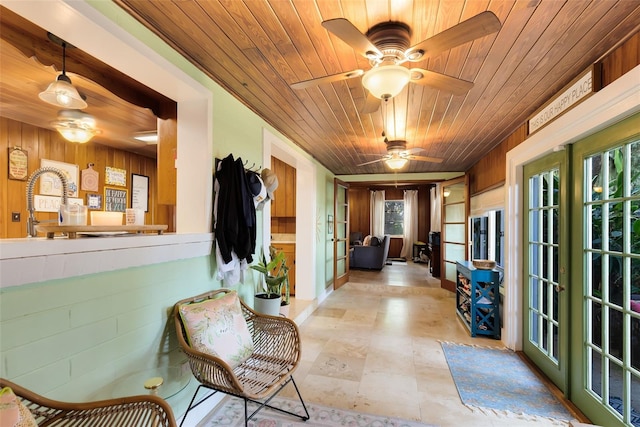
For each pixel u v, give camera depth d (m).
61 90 1.71
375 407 2.06
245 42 1.63
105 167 4.08
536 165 2.66
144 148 4.25
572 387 2.10
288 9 1.36
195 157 2.02
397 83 1.50
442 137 3.40
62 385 1.18
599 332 1.88
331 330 3.52
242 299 2.49
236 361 1.79
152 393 1.36
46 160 3.40
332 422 1.90
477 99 2.33
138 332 1.53
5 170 3.04
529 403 2.11
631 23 1.42
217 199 2.06
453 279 5.43
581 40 1.56
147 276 1.58
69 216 1.27
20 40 1.52
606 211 1.82
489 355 2.86
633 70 1.48
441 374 2.50
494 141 3.53
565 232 2.17
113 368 1.39
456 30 1.16
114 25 1.33
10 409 0.89
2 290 0.99
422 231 9.95
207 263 2.06
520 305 2.97
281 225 5.27
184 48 1.70
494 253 4.38
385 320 3.88
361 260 8.04
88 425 1.10
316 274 4.66
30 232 1.31
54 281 1.14
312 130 3.17
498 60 1.76
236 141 2.36
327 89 2.18
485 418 1.95
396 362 2.71
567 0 1.26
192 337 1.65
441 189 5.77
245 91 2.25
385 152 4.16
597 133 1.85
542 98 2.32
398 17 1.39
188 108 2.02
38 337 1.10
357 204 10.47
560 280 2.24
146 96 2.13
